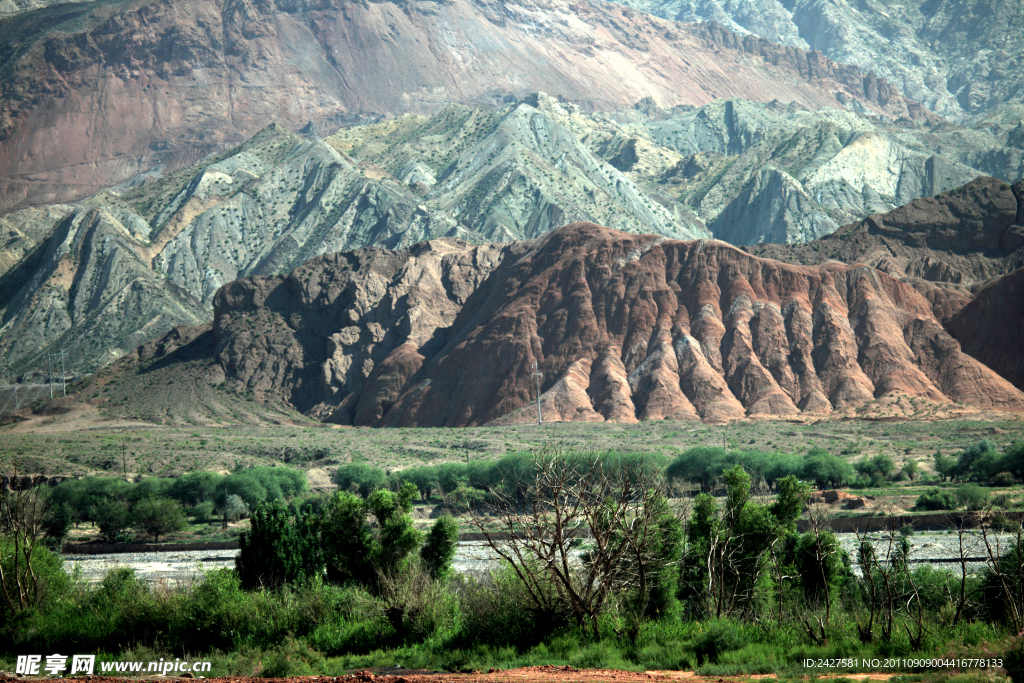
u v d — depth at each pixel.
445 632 38.66
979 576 39.09
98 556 108.56
